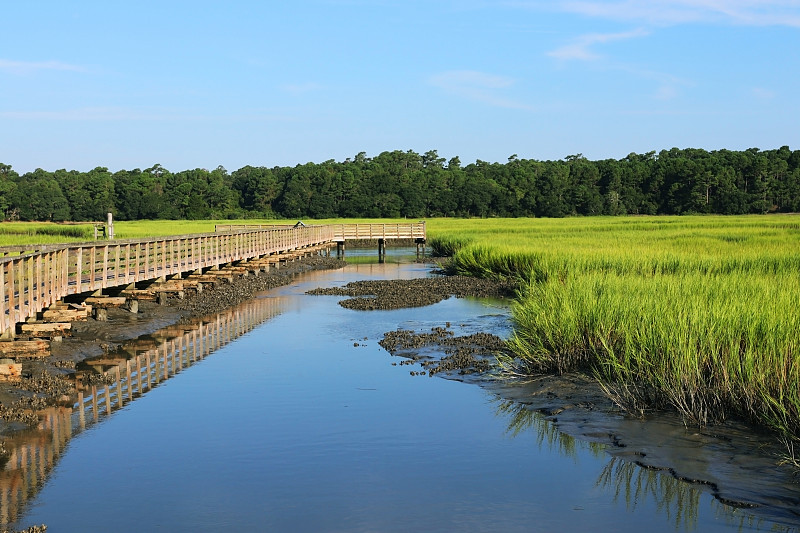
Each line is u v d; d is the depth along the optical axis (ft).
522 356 51.44
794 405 33.68
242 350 61.11
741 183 522.47
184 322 77.10
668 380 39.65
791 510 27.91
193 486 31.22
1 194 470.39
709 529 26.81
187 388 47.85
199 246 103.30
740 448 33.76
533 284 81.41
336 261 175.52
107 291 82.64
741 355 39.52
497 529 27.12
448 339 64.08
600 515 28.22
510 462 33.88
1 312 49.49
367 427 39.22
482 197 501.56
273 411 42.39
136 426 39.58
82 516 28.37
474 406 43.27
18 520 27.96
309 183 512.22
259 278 120.57
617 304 51.16
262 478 32.09
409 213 501.56
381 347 62.13
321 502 29.58
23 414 41.14
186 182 528.22
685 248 116.47
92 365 55.21
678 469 32.17
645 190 539.29
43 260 62.34
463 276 128.36
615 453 34.58
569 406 41.81
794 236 151.64
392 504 29.35
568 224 298.97
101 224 177.17
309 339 66.23
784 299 46.98
